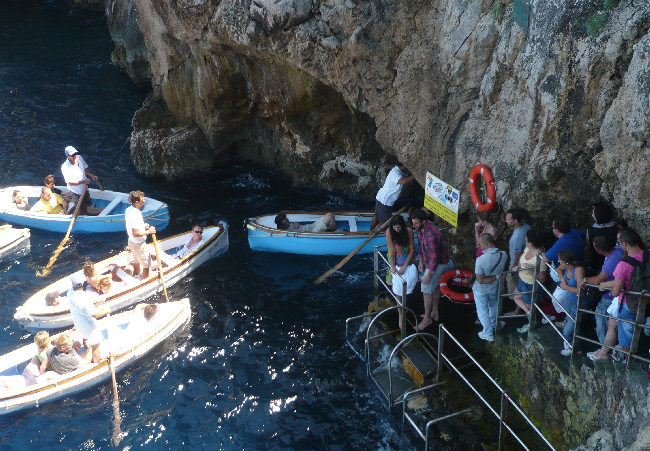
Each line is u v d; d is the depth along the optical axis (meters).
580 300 8.71
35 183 18.36
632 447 7.60
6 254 15.70
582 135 10.15
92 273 13.63
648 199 9.39
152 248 15.36
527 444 9.65
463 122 12.55
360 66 13.95
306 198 17.98
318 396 11.79
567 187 10.76
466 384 10.59
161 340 12.98
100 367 12.12
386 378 11.75
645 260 7.94
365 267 14.99
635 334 7.98
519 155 11.15
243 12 15.23
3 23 29.12
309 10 14.43
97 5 30.20
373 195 17.73
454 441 10.28
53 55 26.09
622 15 9.25
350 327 13.30
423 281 11.18
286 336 13.16
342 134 17.36
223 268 15.16
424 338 11.48
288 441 11.02
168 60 18.30
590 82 9.80
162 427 11.38
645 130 9.05
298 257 15.48
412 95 13.39
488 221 11.89
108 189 18.09
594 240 8.69
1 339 13.15
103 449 11.02
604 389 8.46
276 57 16.02
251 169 19.33
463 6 11.94
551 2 10.16
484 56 11.80
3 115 21.59
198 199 17.89
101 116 21.75
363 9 13.45
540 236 9.84
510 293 10.20
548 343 9.56
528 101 10.84
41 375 11.85
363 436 10.99
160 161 18.48
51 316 13.32
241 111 18.39
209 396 11.93
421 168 13.74
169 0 16.41
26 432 11.29
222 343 13.05
